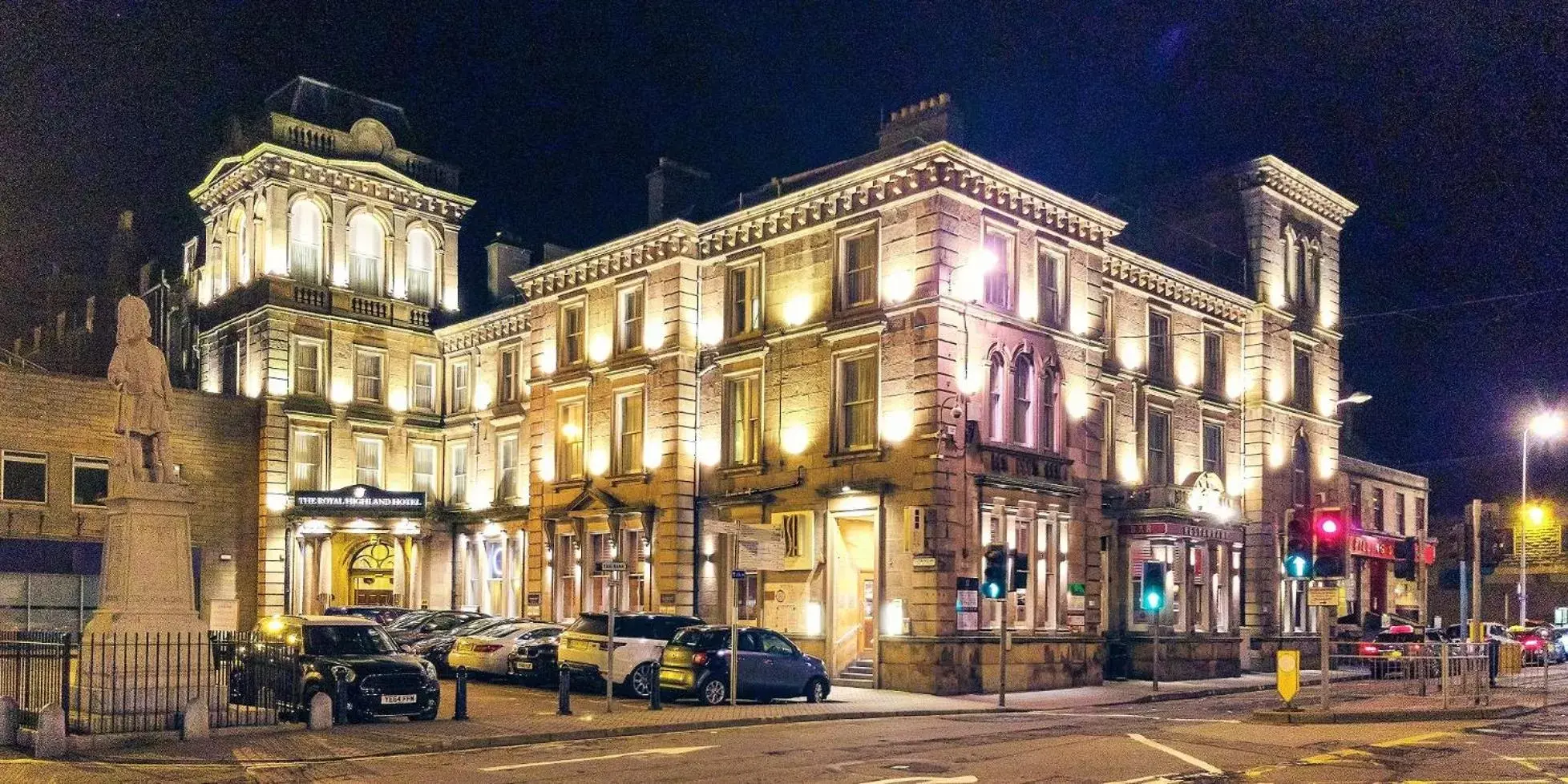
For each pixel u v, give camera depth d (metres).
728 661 25.88
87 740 17.47
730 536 30.09
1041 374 33.56
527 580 41.19
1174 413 40.16
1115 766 16.30
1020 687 31.31
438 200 51.97
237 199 49.44
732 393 36.06
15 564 40.25
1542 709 25.52
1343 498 47.59
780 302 34.69
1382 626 44.75
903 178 31.55
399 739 18.69
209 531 44.59
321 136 48.53
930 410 30.30
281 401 46.12
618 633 27.61
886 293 31.77
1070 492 33.53
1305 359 45.66
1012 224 33.06
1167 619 36.72
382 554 49.38
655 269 37.78
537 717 22.42
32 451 41.41
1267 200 44.00
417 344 50.34
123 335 20.44
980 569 30.81
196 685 19.62
